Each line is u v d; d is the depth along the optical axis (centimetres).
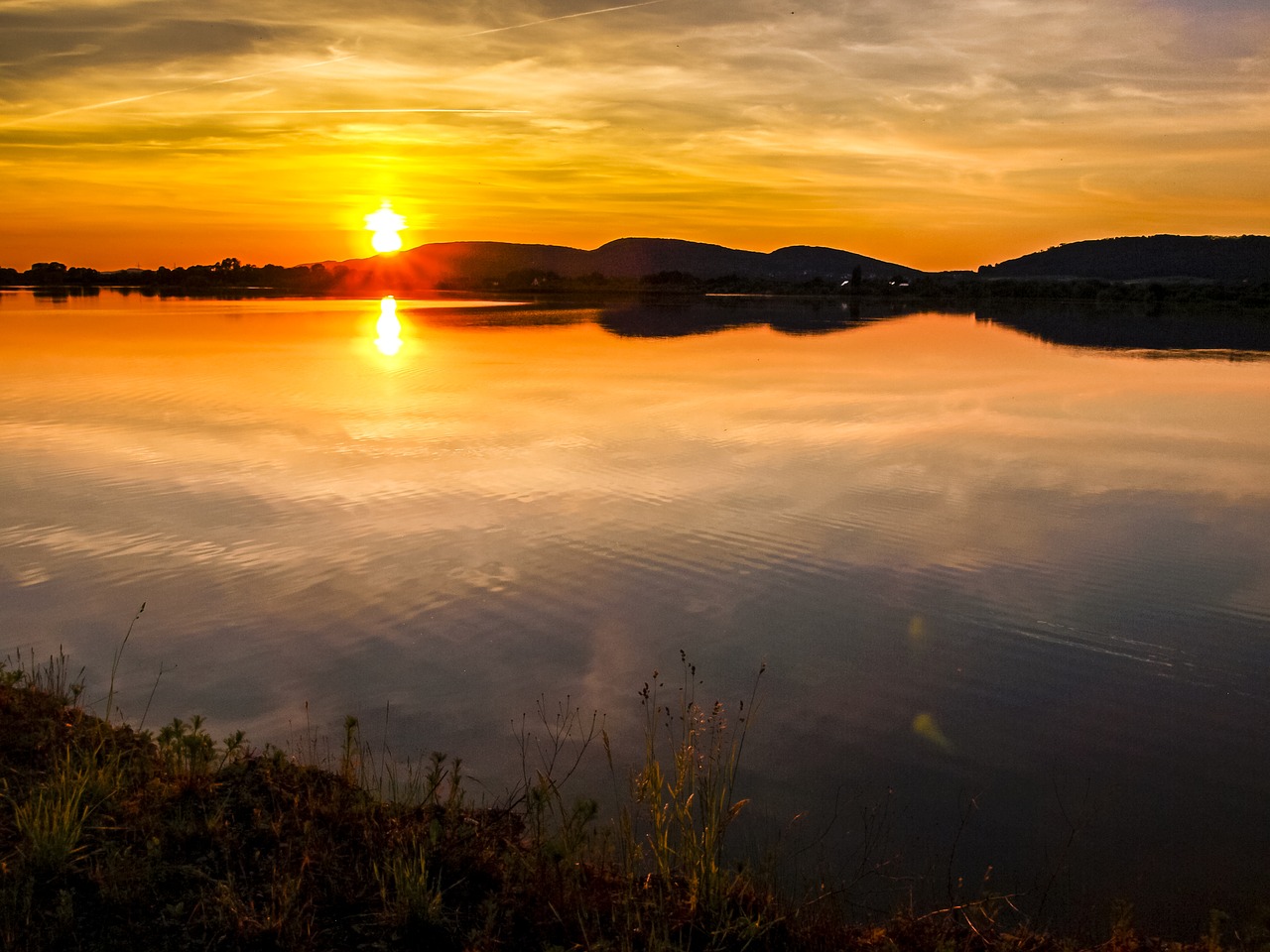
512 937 445
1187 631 1055
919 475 1762
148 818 519
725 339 5141
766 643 1012
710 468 1791
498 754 769
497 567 1216
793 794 728
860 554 1295
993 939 511
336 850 509
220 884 455
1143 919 586
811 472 1772
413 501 1522
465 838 539
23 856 458
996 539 1367
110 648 952
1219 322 7406
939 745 809
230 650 955
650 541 1330
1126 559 1289
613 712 849
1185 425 2348
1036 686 923
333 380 3031
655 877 515
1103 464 1878
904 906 574
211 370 3294
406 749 771
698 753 769
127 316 6675
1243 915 591
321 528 1369
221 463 1767
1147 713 873
